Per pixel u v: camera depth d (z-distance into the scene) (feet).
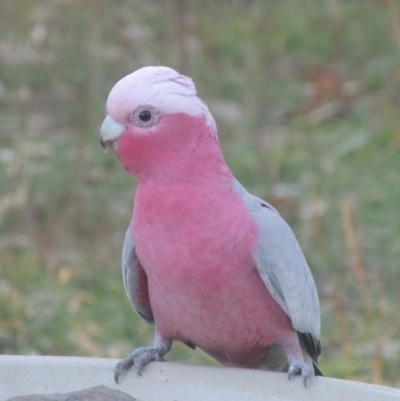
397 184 37.32
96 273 32.94
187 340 18.56
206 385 16.31
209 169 17.30
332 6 51.52
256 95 44.16
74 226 35.47
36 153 38.45
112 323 30.12
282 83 46.06
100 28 45.06
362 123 42.60
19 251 33.58
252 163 38.42
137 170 17.46
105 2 46.65
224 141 40.24
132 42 45.47
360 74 46.55
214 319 17.43
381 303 29.89
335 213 34.81
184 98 17.17
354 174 38.09
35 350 27.81
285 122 43.06
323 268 32.50
